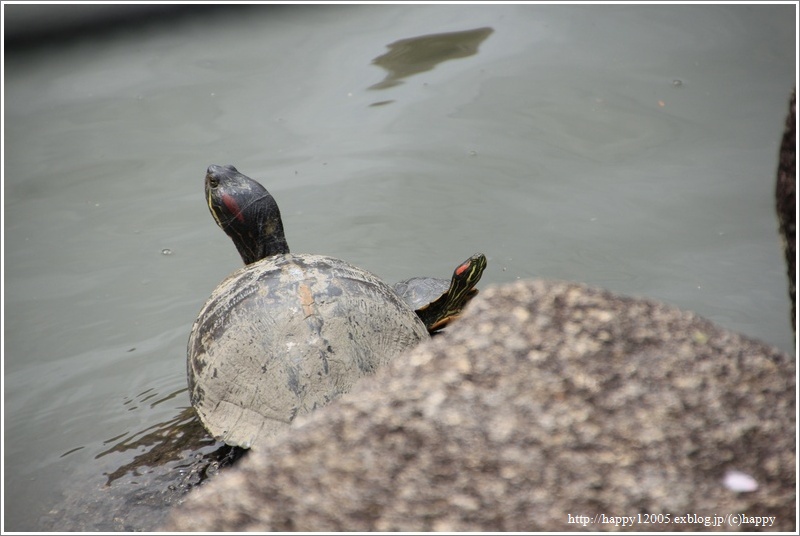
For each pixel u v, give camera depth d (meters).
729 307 8.26
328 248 9.59
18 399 7.50
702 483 2.99
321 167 11.16
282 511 2.99
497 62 13.69
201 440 6.56
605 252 9.30
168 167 11.32
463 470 3.04
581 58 13.69
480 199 10.45
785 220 3.55
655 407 3.17
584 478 3.00
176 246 9.98
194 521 2.99
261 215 7.89
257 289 6.42
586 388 3.23
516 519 2.92
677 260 9.07
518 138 11.62
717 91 12.51
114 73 13.67
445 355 3.39
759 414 3.16
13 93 13.08
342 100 12.81
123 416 7.18
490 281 8.89
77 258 9.70
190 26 15.34
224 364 6.11
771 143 11.12
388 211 10.26
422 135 11.80
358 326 6.14
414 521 2.93
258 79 13.45
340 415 3.25
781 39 13.90
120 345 8.29
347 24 15.30
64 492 6.09
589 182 10.63
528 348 3.36
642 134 11.56
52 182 11.02
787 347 7.55
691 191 10.28
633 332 3.41
